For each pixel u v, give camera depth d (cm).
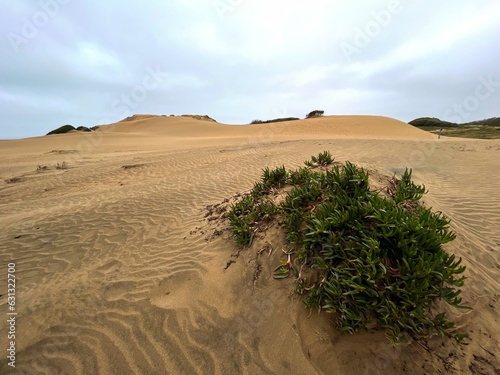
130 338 275
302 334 255
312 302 265
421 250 261
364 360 233
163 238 482
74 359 259
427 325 246
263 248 354
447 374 224
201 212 573
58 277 396
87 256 450
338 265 280
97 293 347
